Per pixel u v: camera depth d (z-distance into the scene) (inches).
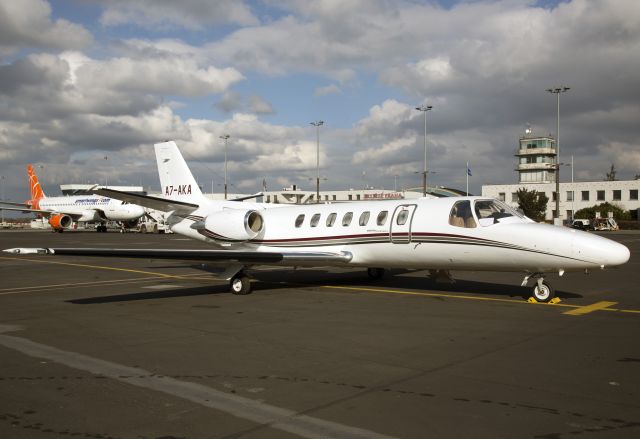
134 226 2539.4
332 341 313.4
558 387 222.2
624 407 198.4
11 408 204.4
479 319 379.6
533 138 3319.4
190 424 186.7
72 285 624.7
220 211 669.3
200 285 618.5
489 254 471.2
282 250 618.8
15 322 383.6
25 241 1605.6
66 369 257.9
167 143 784.3
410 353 282.5
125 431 181.2
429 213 509.0
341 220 574.9
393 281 628.1
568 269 437.4
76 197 2374.5
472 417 189.6
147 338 326.6
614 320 373.1
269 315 406.3
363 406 202.4
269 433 178.2
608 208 2827.3
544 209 2751.0
